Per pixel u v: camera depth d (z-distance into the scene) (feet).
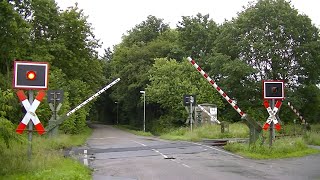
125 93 250.37
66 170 35.96
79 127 134.10
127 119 307.17
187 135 110.11
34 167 35.60
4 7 86.74
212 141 91.56
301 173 41.22
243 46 177.47
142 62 237.66
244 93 180.65
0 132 32.86
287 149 60.44
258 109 175.42
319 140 87.76
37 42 136.77
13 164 34.71
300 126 129.90
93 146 77.05
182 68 184.44
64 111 100.32
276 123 59.21
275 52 175.42
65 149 69.31
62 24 149.69
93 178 37.60
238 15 190.70
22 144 37.35
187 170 43.29
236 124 132.67
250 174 40.42
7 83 96.17
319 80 179.93
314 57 173.37
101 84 222.07
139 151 65.46
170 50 234.17
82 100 145.69
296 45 176.45
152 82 191.42
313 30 176.24
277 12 175.52
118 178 37.73
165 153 62.13
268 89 56.59
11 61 103.81
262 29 178.19
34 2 127.34
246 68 171.73
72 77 159.12
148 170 43.27
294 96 170.71
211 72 186.50
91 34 167.94
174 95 175.42
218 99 176.24
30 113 36.83
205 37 224.94
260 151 58.29
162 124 197.77
